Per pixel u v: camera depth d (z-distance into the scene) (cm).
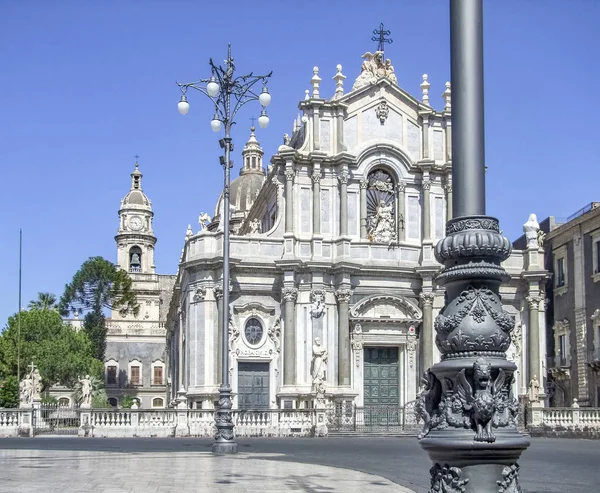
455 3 1148
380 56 6303
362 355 5903
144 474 2208
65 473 2230
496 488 1037
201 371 5697
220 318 5741
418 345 6025
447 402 1072
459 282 1119
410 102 6259
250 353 5750
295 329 5788
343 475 2253
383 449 3562
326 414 5162
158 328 12975
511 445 1034
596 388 6184
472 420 1050
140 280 13775
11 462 2659
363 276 5969
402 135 6234
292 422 4991
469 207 1127
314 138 6019
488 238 1105
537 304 6169
